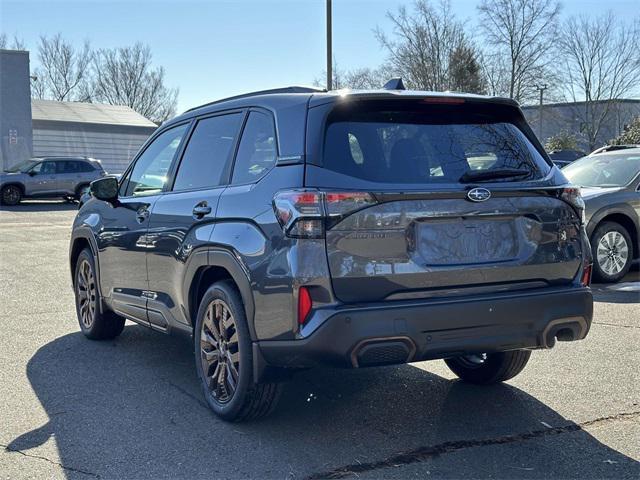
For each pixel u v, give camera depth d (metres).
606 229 8.88
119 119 39.69
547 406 4.67
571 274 4.23
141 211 5.38
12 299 8.40
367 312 3.61
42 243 14.41
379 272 3.70
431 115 4.21
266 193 3.96
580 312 4.12
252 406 4.18
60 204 26.75
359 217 3.67
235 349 4.26
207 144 4.94
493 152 4.22
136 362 5.73
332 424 4.36
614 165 9.66
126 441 4.07
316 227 3.64
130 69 69.38
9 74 31.83
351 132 3.95
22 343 6.34
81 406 4.67
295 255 3.66
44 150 36.09
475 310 3.81
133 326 7.11
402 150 3.98
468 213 3.89
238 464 3.77
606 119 41.28
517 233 4.06
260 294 3.85
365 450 3.96
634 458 3.84
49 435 4.17
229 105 4.83
